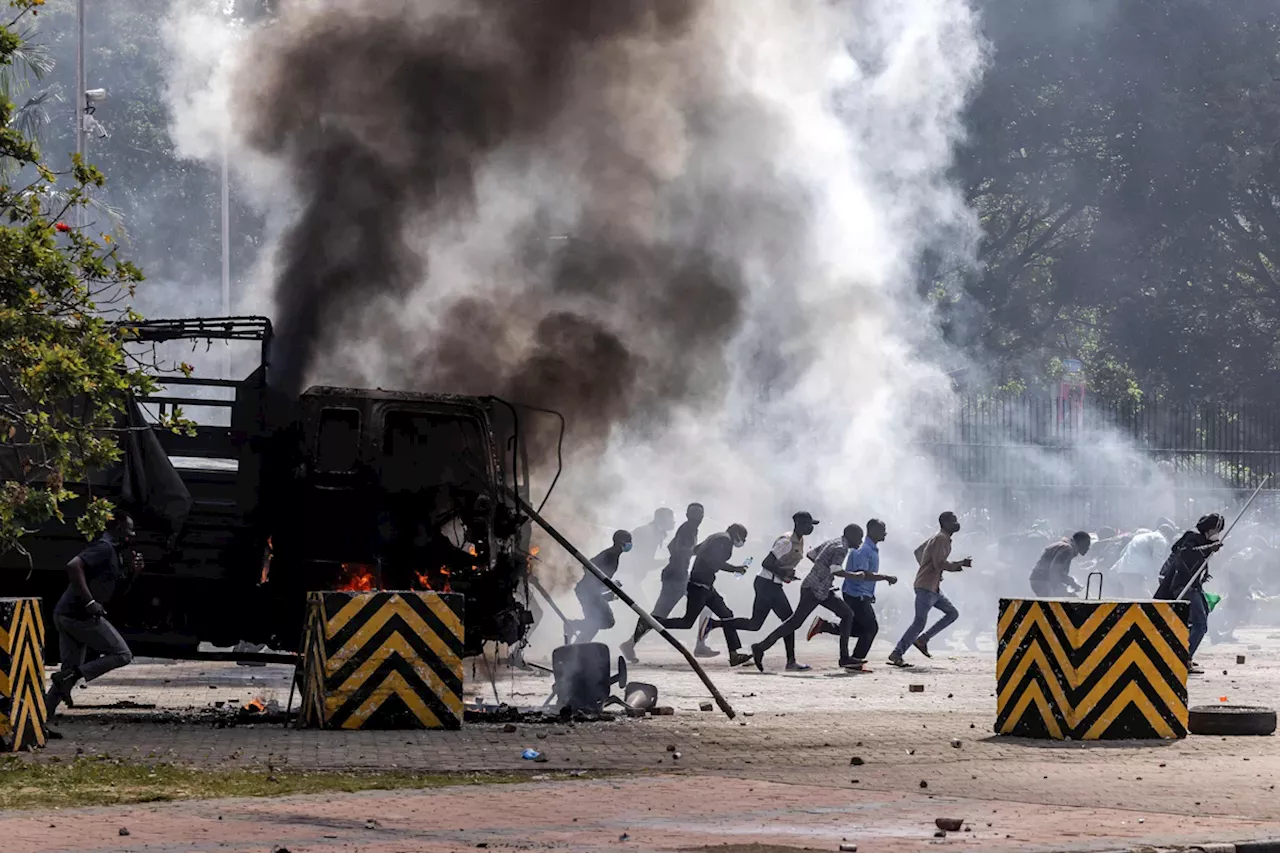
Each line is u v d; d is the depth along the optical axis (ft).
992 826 83.25
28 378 120.88
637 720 137.39
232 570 143.43
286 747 113.29
